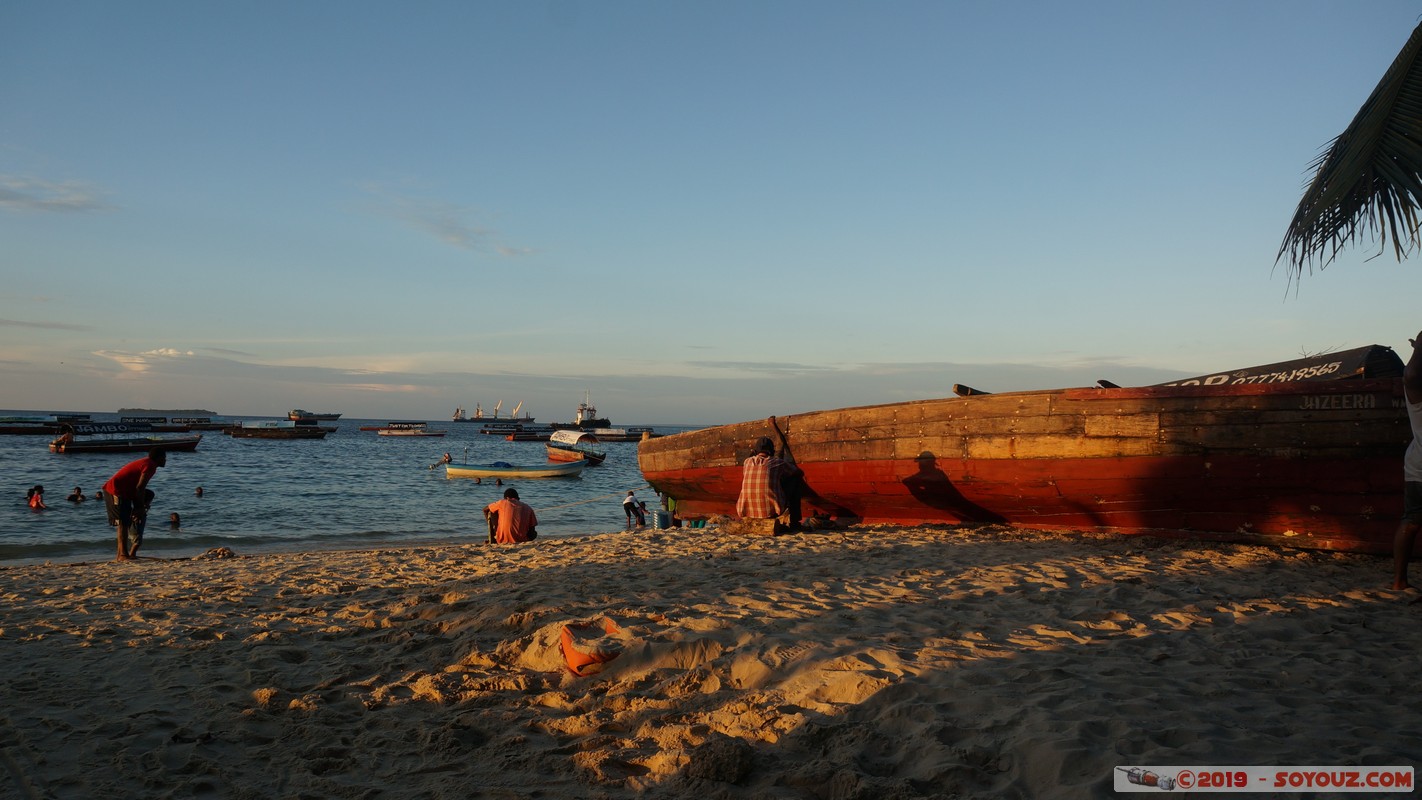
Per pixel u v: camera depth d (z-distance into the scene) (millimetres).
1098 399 8883
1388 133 6051
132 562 11281
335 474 47812
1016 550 8391
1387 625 5164
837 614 5602
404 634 5574
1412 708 3684
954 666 4332
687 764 3232
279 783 3322
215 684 4543
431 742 3658
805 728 3518
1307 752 3141
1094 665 4352
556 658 4730
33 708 4188
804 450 11719
